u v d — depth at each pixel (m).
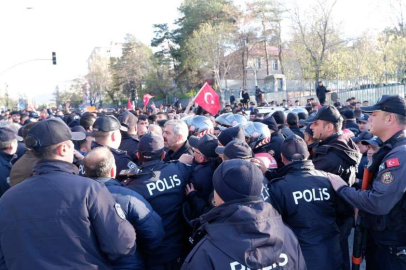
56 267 1.81
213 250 1.69
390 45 25.91
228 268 1.63
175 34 47.09
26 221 1.84
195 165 3.32
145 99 19.53
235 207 1.75
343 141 3.17
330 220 2.66
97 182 2.07
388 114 2.54
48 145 2.00
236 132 3.50
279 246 1.72
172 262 2.96
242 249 1.64
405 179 2.30
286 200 2.61
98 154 2.56
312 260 2.54
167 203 2.92
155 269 2.87
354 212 2.92
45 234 1.82
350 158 3.07
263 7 39.41
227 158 2.78
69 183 1.94
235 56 42.03
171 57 48.59
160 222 2.60
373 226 2.59
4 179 3.77
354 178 3.23
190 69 45.53
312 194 2.61
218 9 41.81
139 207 2.47
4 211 1.88
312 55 29.92
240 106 21.72
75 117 9.57
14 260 1.82
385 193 2.33
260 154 3.33
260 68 48.56
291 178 2.68
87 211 1.91
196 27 42.53
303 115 9.08
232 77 44.22
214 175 1.89
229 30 38.69
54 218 1.84
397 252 2.50
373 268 2.75
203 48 37.09
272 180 2.79
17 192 1.91
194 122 5.27
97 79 64.12
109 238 1.94
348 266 3.05
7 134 3.89
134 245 2.12
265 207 1.79
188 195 3.06
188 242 3.08
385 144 2.58
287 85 38.50
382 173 2.40
